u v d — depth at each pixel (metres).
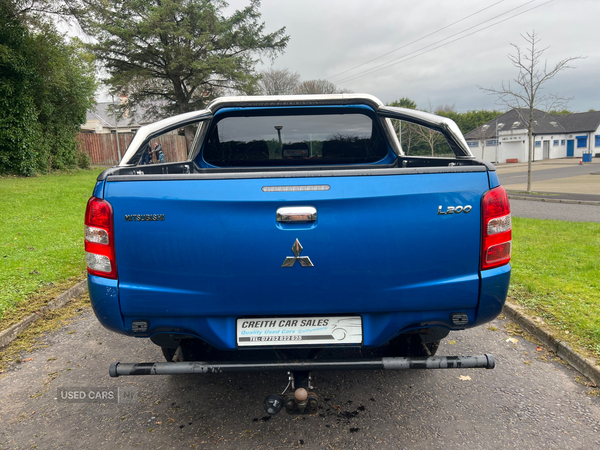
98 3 18.28
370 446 2.51
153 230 2.18
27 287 5.21
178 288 2.23
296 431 2.66
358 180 2.15
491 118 71.38
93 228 2.21
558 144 63.72
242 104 3.41
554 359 3.59
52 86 20.59
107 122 61.47
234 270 2.20
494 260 2.24
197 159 4.12
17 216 9.85
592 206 14.01
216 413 2.88
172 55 33.66
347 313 2.30
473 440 2.55
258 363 2.25
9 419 2.85
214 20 33.97
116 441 2.60
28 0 17.53
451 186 2.18
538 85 17.78
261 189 2.14
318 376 3.36
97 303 2.26
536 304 4.54
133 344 4.02
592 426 2.68
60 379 3.39
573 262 6.14
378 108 3.29
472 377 3.32
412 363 2.24
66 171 22.34
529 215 11.98
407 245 2.19
